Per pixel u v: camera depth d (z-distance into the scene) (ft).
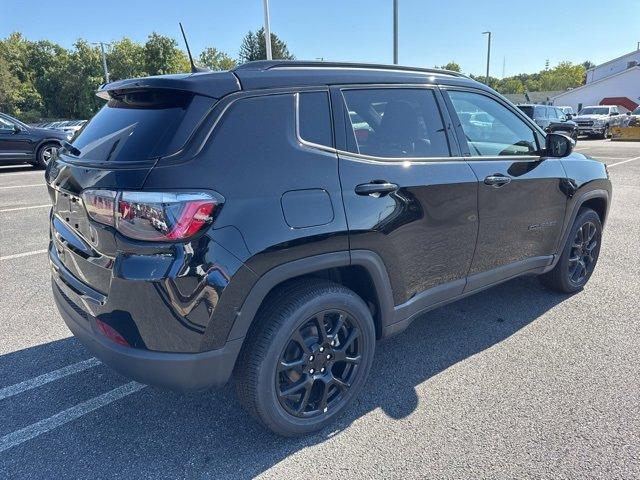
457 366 10.56
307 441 8.34
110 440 8.41
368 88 8.93
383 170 8.66
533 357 10.83
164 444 8.31
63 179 7.93
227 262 6.91
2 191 31.78
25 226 22.47
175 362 6.99
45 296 14.39
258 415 7.91
